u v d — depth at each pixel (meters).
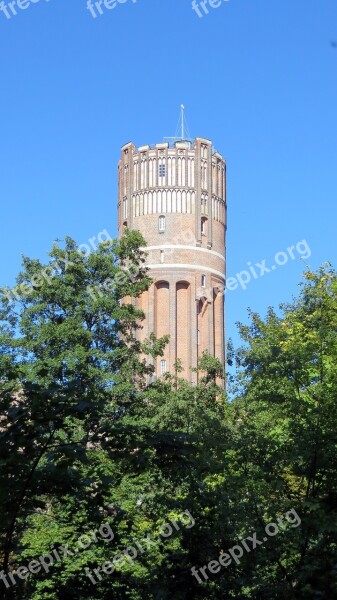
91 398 14.99
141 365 57.50
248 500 16.48
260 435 17.67
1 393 14.81
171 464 15.50
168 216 119.56
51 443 14.70
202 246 119.75
